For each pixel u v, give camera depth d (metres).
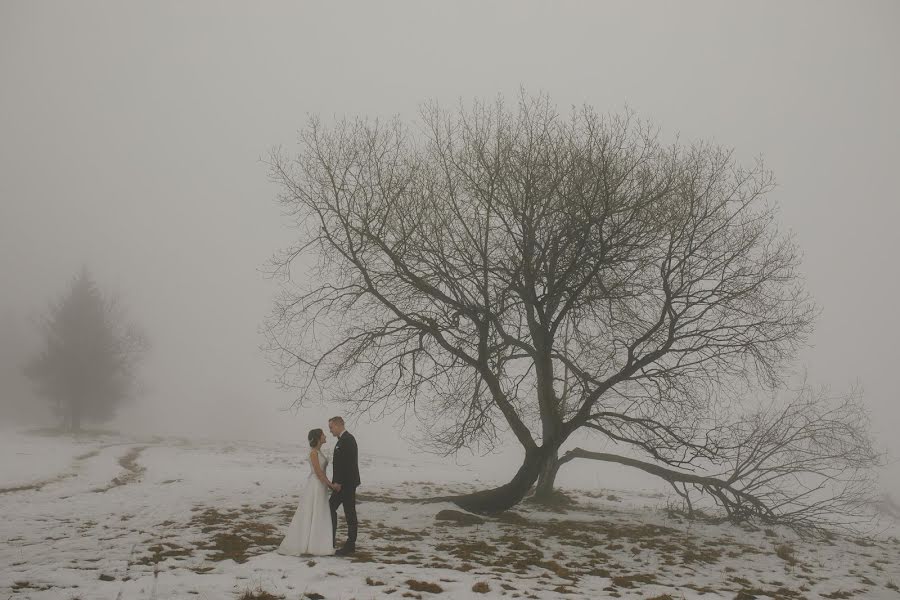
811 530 15.29
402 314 13.24
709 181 12.63
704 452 13.29
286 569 8.04
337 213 12.82
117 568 7.88
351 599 6.69
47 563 8.19
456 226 13.23
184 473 22.88
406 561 8.95
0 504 14.42
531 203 12.13
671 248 11.91
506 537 11.42
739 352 13.05
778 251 13.02
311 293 13.75
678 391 13.12
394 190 13.02
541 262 12.68
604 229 12.28
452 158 13.32
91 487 18.36
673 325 12.60
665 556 10.69
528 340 14.81
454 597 7.01
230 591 6.83
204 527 11.14
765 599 8.00
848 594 8.85
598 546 11.26
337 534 11.12
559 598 7.19
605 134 12.48
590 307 13.34
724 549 12.02
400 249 12.91
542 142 12.76
